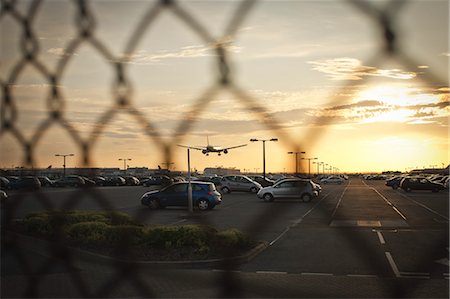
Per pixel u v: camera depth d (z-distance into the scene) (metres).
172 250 9.52
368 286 7.96
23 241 8.12
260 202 31.30
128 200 32.44
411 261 10.12
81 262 8.79
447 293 7.10
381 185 61.91
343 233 4.72
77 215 11.99
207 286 7.64
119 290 6.72
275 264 9.91
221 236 9.51
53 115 2.67
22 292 6.34
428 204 29.84
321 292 7.55
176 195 23.91
